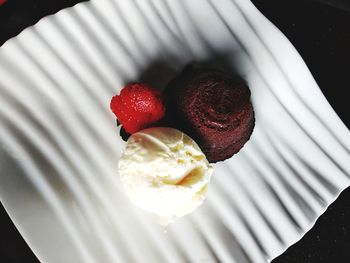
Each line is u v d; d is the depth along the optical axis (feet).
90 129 0.87
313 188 0.91
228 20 0.90
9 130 0.81
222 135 0.85
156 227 0.87
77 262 0.81
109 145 0.87
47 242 0.79
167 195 0.78
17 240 0.82
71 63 0.85
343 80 0.97
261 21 0.89
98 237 0.84
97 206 0.85
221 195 0.91
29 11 0.88
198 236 0.89
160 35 0.90
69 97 0.85
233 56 0.92
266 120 0.93
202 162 0.80
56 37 0.83
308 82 0.90
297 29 0.96
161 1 0.89
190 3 0.89
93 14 0.85
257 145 0.92
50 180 0.83
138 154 0.78
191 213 0.89
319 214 0.90
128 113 0.81
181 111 0.85
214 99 0.84
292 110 0.92
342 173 0.91
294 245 0.94
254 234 0.90
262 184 0.92
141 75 0.89
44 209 0.81
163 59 0.90
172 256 0.87
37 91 0.83
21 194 0.80
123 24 0.87
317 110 0.91
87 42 0.85
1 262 0.81
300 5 0.97
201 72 0.88
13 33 0.87
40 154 0.83
